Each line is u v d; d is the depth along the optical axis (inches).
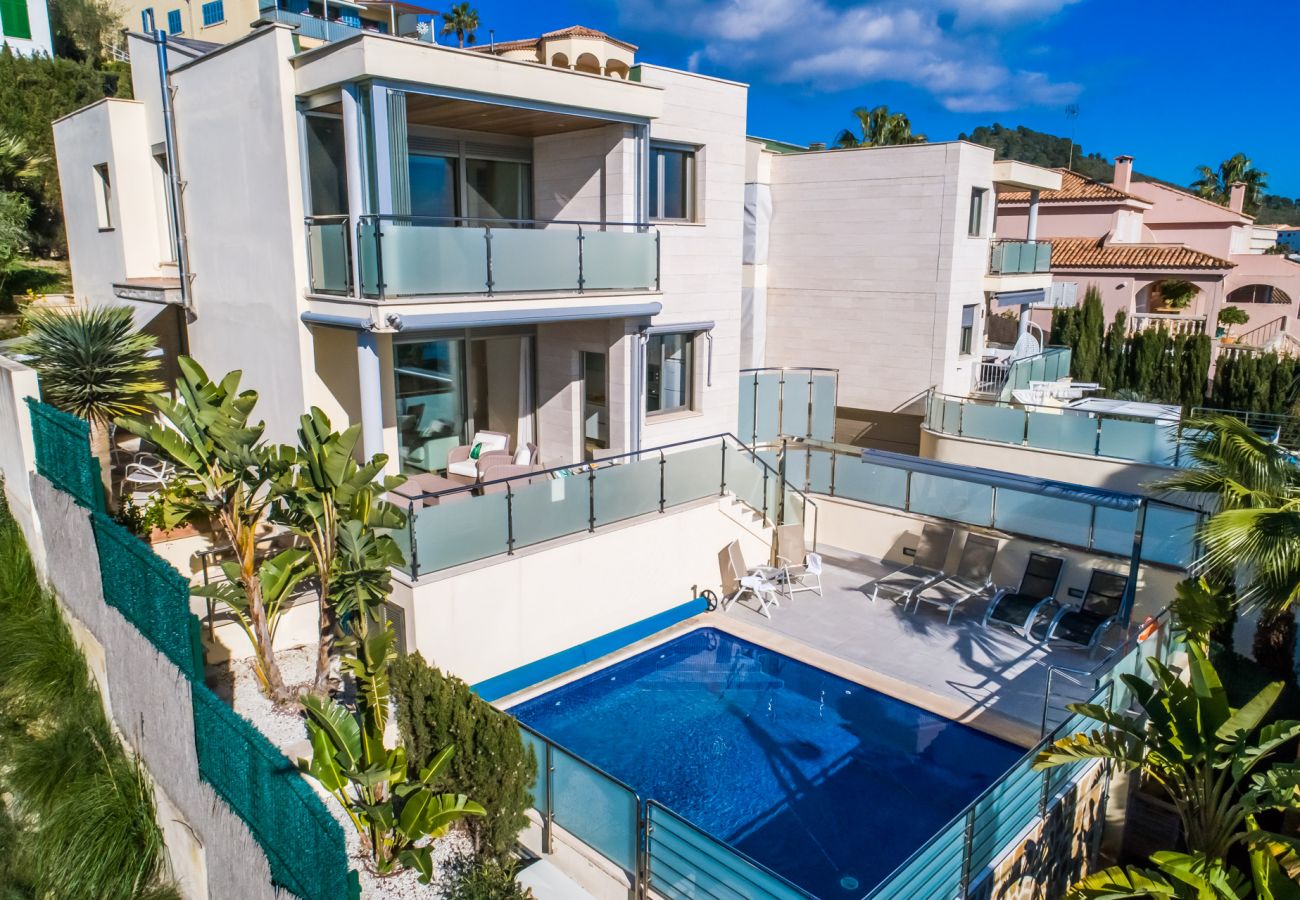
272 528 539.2
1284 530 371.9
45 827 392.2
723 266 729.0
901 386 928.9
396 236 471.2
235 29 1507.1
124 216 707.4
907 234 901.8
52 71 1231.5
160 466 588.7
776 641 545.6
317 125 513.0
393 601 450.9
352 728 330.6
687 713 470.3
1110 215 1551.4
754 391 830.5
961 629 565.6
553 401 671.1
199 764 346.0
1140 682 366.0
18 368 514.9
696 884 292.4
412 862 306.5
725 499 608.1
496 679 475.2
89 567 441.1
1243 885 304.7
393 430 562.3
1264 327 1686.8
